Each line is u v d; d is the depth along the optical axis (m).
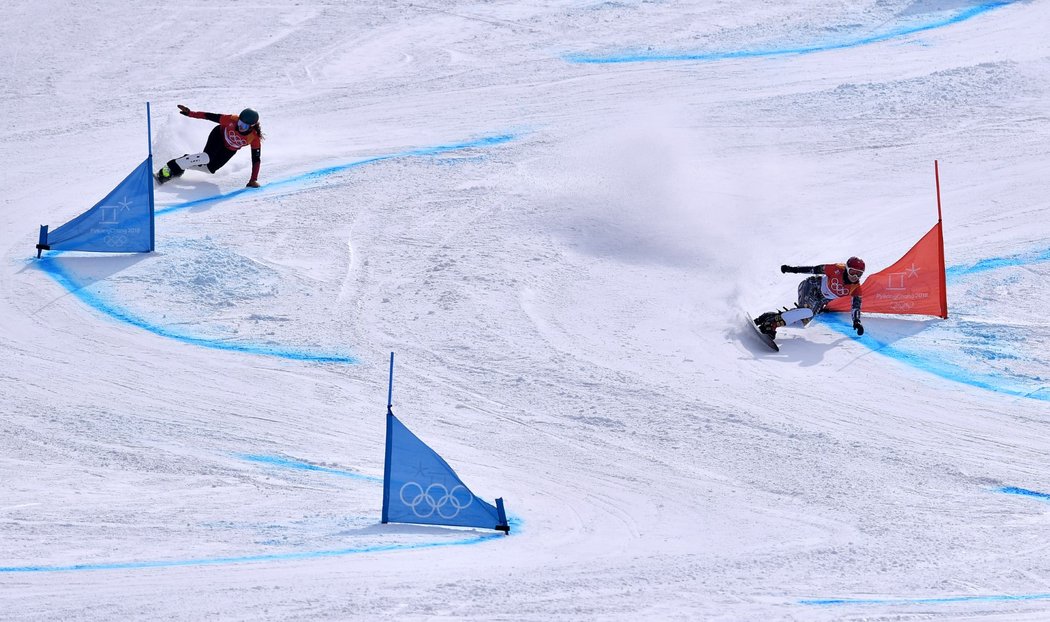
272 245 57.62
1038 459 39.09
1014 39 99.44
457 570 27.03
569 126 79.00
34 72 92.75
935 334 50.72
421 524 31.52
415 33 107.00
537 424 40.94
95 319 49.00
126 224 54.84
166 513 31.45
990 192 65.62
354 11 114.00
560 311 52.06
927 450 39.59
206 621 22.59
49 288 51.66
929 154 71.69
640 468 37.31
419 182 67.62
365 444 38.91
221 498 33.16
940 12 110.06
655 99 85.50
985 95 80.75
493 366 46.12
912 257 52.03
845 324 52.22
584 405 42.69
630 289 54.75
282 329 49.16
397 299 52.47
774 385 45.28
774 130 77.00
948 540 31.17
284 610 23.36
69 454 36.44
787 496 35.19
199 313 50.34
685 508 33.97
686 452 38.75
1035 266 56.50
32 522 30.12
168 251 55.41
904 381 46.00
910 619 24.30
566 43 103.62
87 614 23.00
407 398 42.94
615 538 31.03
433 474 31.64
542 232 60.62
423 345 47.97
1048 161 69.44
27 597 24.17
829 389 45.03
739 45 101.75
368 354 46.97
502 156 72.38
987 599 25.98
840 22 108.12
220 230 59.03
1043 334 50.12
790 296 54.38
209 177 68.12
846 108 80.31
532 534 31.28
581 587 25.78
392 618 22.97
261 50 100.94
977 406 43.69
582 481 36.09
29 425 38.81
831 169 69.94
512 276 55.25
